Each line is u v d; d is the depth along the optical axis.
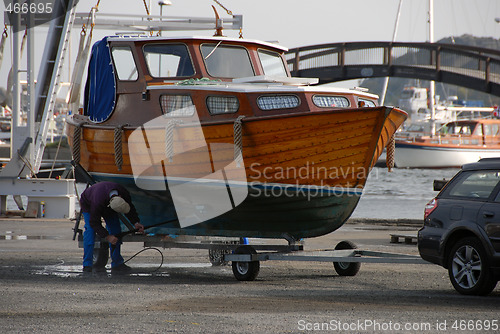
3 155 109.81
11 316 17.30
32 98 55.53
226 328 15.81
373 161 27.55
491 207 21.59
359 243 41.09
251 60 32.50
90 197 28.73
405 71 143.25
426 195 124.25
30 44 55.00
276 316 17.44
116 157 31.11
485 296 21.59
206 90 28.19
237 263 26.48
